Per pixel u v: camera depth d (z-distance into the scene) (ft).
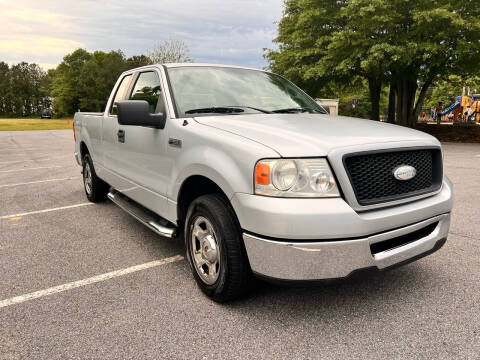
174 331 8.35
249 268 8.87
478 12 54.80
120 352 7.65
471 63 61.57
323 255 7.69
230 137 8.95
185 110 11.22
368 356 7.51
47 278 11.04
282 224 7.60
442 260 12.16
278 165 7.82
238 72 13.62
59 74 345.51
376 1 53.26
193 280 10.89
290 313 9.07
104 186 19.11
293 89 14.23
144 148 12.28
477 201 19.72
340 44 58.80
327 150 7.91
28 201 20.49
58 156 43.21
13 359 7.43
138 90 13.82
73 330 8.40
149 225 11.94
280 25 78.69
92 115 18.11
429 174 9.57
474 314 8.99
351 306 9.39
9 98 391.45
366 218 7.94
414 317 8.87
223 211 8.87
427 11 51.34
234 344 7.89
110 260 12.39
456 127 71.10
